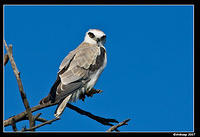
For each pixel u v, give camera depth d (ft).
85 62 36.70
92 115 28.32
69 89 33.19
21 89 24.16
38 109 28.81
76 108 28.99
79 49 39.01
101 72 38.60
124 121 25.26
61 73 34.76
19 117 26.20
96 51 38.78
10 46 24.68
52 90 30.32
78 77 35.17
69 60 36.27
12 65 24.47
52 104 29.86
